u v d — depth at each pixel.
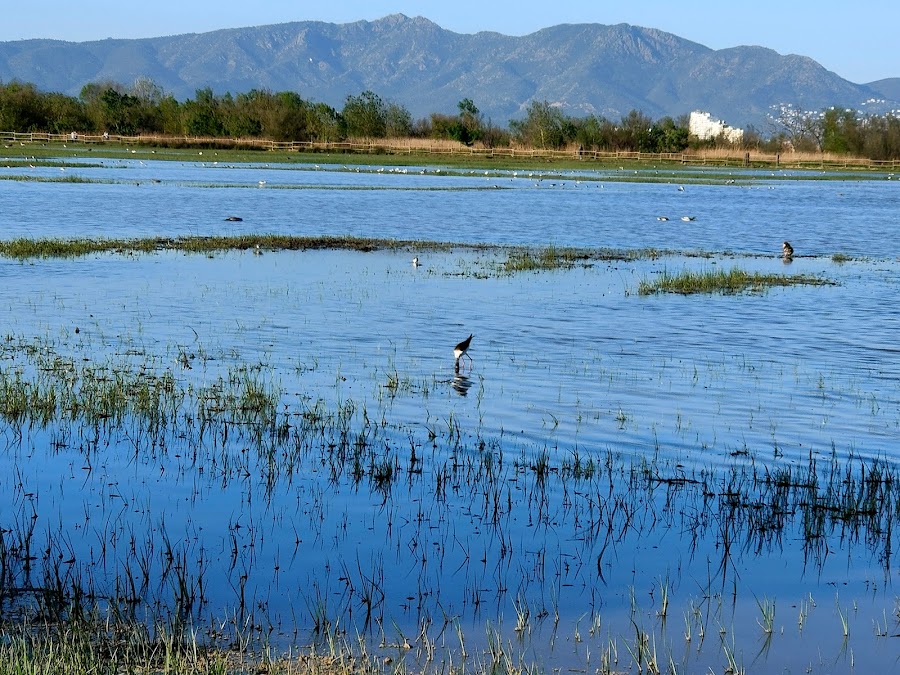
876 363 19.88
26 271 29.20
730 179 94.56
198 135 126.88
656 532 11.43
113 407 15.57
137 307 24.30
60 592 9.30
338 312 24.30
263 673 8.00
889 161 131.75
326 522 11.45
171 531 11.07
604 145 132.12
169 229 41.62
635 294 28.09
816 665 8.52
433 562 10.46
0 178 63.84
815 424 15.67
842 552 10.98
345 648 8.56
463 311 24.84
